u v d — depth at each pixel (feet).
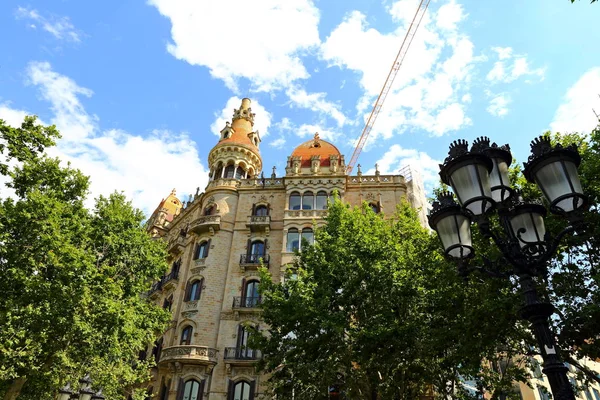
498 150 27.27
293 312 70.59
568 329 53.16
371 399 68.13
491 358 64.80
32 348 69.15
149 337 90.63
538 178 23.76
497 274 24.56
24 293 66.69
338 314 67.10
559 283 57.47
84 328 68.80
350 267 72.74
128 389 117.60
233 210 130.11
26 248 69.15
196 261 122.01
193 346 102.47
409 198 143.13
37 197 70.13
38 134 57.31
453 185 24.68
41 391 88.07
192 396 98.63
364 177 132.36
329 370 67.41
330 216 85.87
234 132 155.94
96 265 84.64
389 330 62.49
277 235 122.31
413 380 72.18
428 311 68.90
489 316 57.11
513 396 71.67
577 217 22.41
